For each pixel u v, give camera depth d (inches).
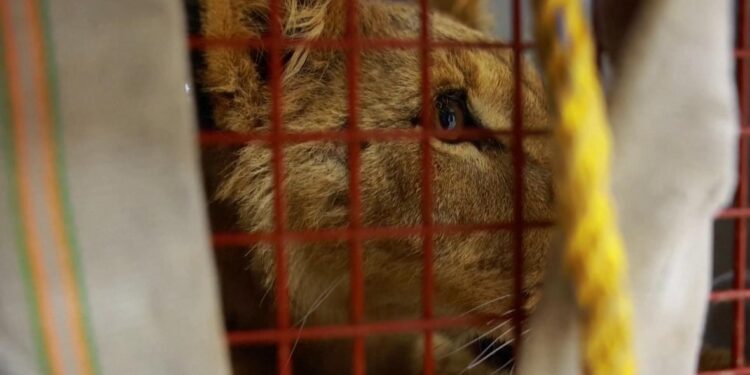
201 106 39.3
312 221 40.3
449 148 39.5
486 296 38.7
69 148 27.9
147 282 28.3
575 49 25.6
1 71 27.7
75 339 28.3
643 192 29.5
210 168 40.5
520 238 32.4
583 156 25.5
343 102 40.8
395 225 39.5
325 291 40.7
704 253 31.0
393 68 41.1
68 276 28.1
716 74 29.6
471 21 48.9
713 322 42.8
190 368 28.6
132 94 27.9
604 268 25.7
